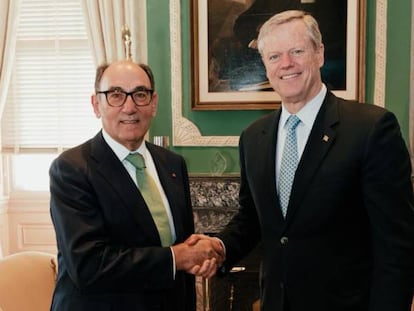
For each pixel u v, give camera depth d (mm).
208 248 1684
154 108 1705
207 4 3104
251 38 3090
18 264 2246
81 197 1536
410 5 2990
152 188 1670
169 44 3188
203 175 3098
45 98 3686
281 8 3053
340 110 1572
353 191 1500
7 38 3410
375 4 3014
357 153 1477
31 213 3852
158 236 1604
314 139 1548
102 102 1625
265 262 1681
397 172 1448
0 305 2072
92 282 1478
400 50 3025
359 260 1532
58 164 1593
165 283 1541
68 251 1503
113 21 3236
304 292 1549
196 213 3061
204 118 3209
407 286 1435
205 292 3113
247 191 1877
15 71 3676
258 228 1927
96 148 1628
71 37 3627
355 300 1518
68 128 3686
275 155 1658
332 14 3012
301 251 1547
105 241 1532
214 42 3121
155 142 3059
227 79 3133
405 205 1447
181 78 3195
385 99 3062
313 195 1516
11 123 3705
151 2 3178
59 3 3609
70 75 3656
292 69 1544
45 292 2264
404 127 3053
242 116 3186
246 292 3189
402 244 1431
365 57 3033
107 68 1638
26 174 3865
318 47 1581
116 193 1562
